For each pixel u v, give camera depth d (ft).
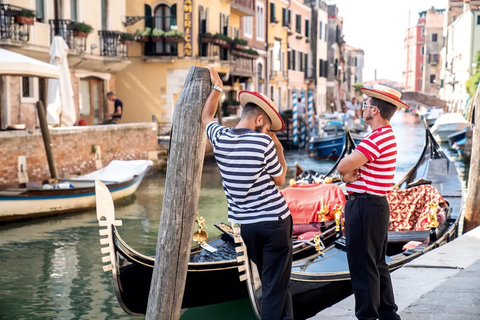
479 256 19.17
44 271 27.17
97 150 52.29
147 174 60.23
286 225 11.55
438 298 15.30
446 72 198.49
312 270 18.63
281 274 11.59
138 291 18.49
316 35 155.02
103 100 69.92
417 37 299.79
